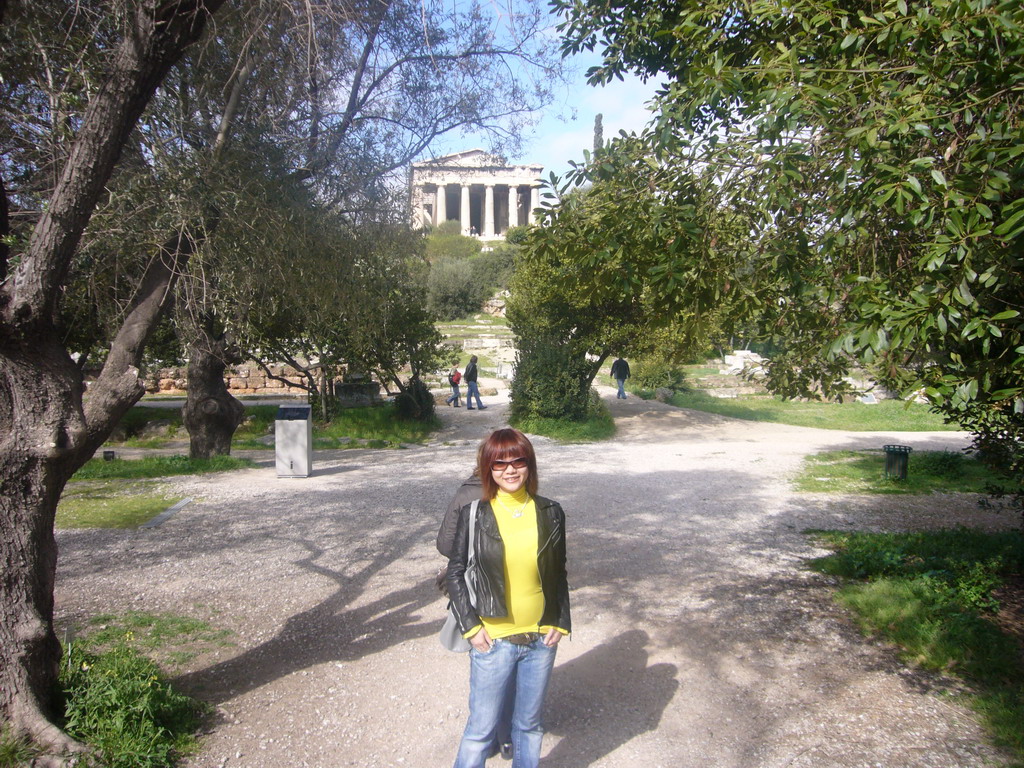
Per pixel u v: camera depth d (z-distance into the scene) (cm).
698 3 448
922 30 354
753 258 429
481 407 2227
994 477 1127
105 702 338
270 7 589
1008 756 337
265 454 1493
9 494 322
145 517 842
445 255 5103
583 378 1800
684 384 2631
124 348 382
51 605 339
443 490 1021
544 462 1307
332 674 429
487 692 288
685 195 452
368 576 624
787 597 575
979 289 333
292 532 779
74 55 532
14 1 532
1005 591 564
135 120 352
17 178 640
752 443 1634
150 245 649
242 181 721
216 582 605
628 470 1213
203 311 734
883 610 516
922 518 875
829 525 837
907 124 324
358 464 1306
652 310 469
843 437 1758
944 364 351
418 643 476
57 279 334
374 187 870
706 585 608
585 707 393
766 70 387
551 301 1675
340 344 1705
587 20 638
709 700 401
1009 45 334
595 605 557
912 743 352
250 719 373
